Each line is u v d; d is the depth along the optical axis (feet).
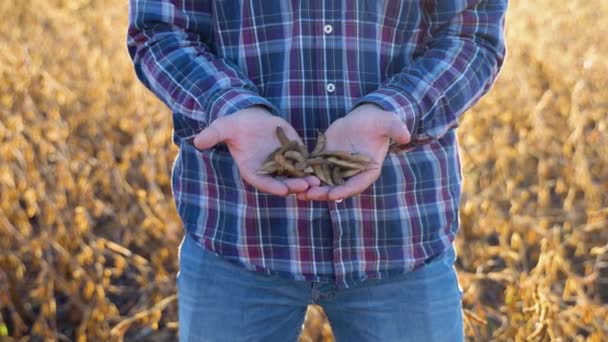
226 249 5.78
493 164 13.62
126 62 13.84
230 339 5.86
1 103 11.20
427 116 5.49
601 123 12.63
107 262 11.88
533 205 11.90
